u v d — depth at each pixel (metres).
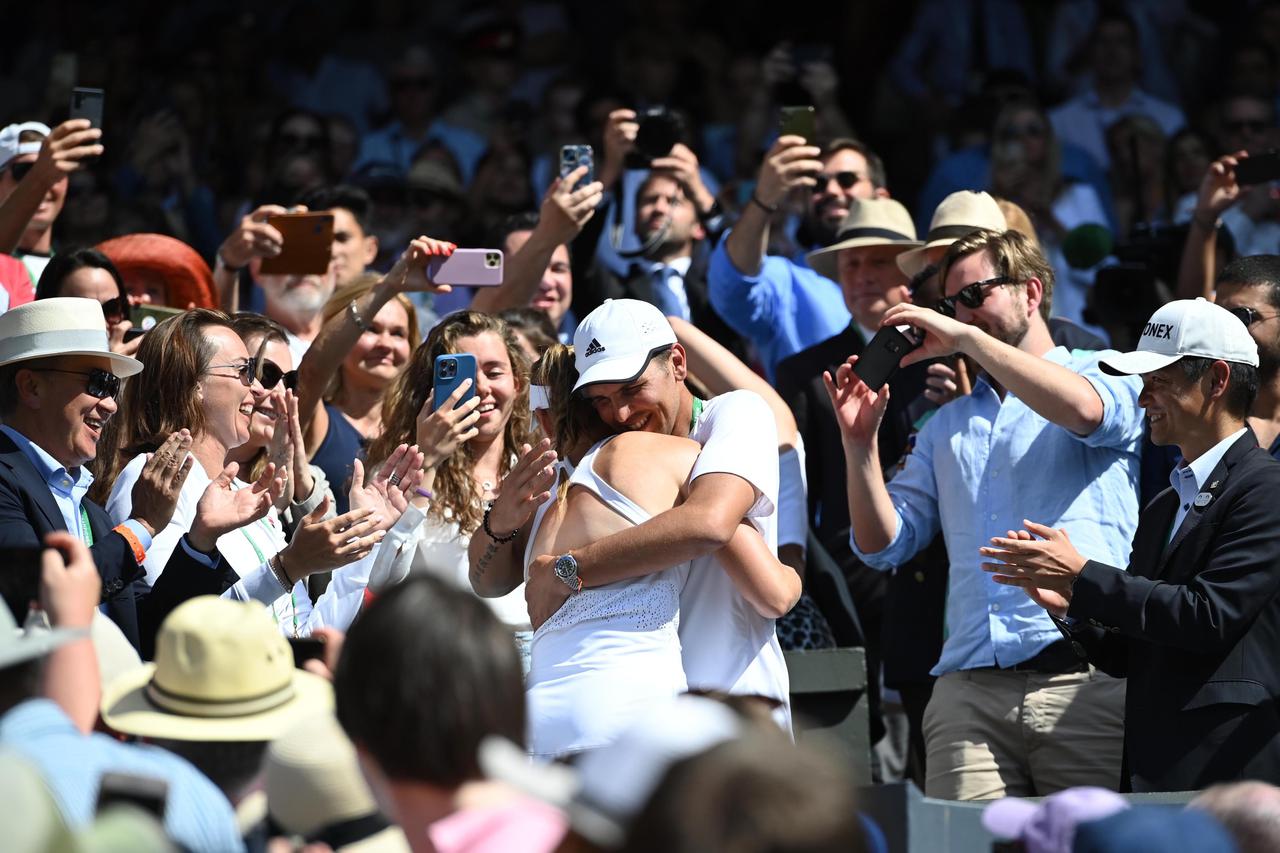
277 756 10.55
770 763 6.89
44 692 10.93
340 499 20.08
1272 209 29.16
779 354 24.34
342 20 38.12
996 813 11.47
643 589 14.25
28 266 22.52
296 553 15.52
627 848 7.02
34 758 9.61
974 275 18.27
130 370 16.19
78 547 11.41
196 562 15.13
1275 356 18.00
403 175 33.62
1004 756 17.72
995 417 18.38
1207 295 23.69
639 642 14.05
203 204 34.50
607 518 14.49
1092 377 18.02
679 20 37.31
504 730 9.11
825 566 20.05
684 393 15.40
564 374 15.66
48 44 37.91
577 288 25.70
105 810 9.30
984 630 17.83
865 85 36.53
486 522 15.15
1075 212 31.95
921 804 11.77
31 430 15.91
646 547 13.97
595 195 22.09
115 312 20.05
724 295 23.62
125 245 22.94
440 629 9.09
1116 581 15.62
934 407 21.59
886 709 23.03
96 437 16.09
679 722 7.65
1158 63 35.72
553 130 35.84
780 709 14.57
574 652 14.05
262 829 10.98
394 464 16.27
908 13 36.81
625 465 14.69
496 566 15.24
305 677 11.71
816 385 22.27
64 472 15.86
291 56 37.78
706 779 6.88
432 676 8.99
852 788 7.20
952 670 18.11
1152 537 16.48
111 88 36.38
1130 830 9.51
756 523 15.04
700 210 25.62
